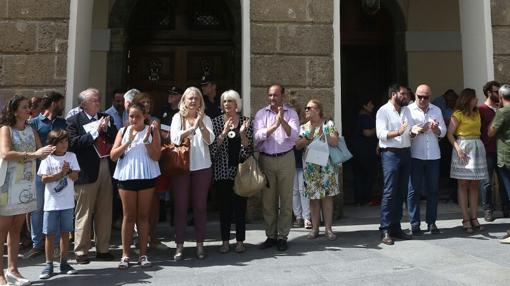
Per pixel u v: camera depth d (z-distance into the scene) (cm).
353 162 831
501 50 723
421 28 1076
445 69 1070
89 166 474
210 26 1034
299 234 591
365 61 1123
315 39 688
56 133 434
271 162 509
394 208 543
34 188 423
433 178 568
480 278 392
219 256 491
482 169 572
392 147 535
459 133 583
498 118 527
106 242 490
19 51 646
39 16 652
